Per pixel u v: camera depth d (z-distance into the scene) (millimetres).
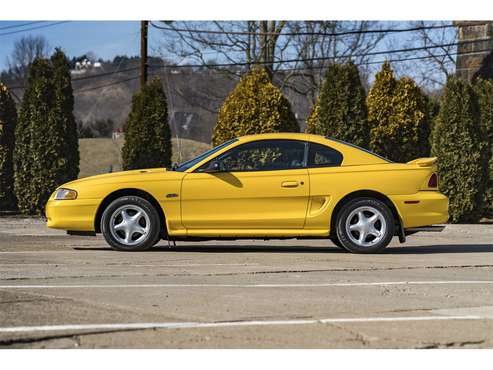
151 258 9445
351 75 18984
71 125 19688
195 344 4883
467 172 18062
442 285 7312
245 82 19703
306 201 10164
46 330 5164
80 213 10258
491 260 9531
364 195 10258
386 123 21812
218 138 19797
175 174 10258
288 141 10352
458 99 18219
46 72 19594
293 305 6137
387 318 5664
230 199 10133
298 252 10453
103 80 119562
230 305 6105
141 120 19969
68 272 8031
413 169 10281
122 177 10312
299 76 41312
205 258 9500
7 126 20703
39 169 19406
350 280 7582
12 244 11609
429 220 10234
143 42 26531
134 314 5715
